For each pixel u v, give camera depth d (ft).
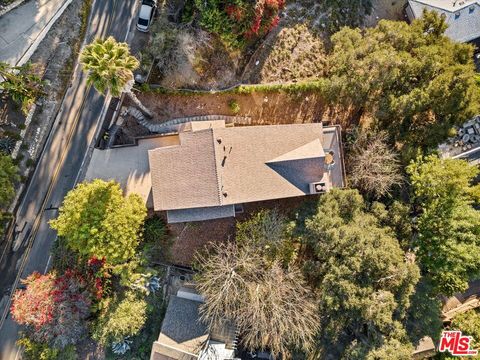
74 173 111.45
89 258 105.50
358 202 101.50
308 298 101.40
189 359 100.63
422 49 100.22
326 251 99.09
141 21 104.94
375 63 98.22
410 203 108.78
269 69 111.34
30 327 105.40
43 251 111.45
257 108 110.63
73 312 100.27
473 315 119.65
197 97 108.27
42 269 111.24
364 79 99.25
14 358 109.60
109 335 102.42
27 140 107.55
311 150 101.96
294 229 102.89
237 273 101.19
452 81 97.60
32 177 110.22
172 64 102.94
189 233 111.86
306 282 104.06
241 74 109.50
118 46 82.23
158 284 108.37
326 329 99.71
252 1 96.48
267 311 97.55
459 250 96.84
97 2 108.68
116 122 111.04
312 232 100.12
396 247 98.27
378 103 103.71
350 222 102.06
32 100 104.99
